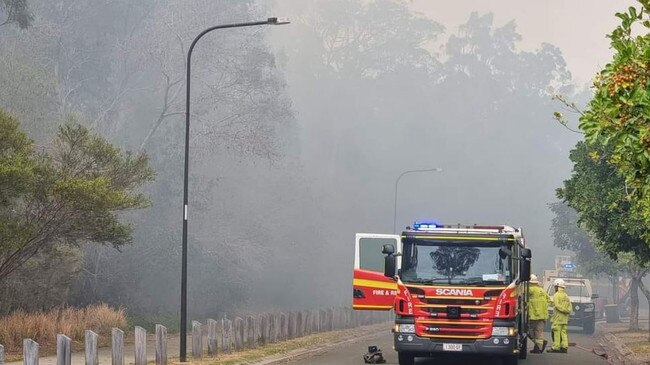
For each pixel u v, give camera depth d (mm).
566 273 61375
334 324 46906
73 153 32312
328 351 33781
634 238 28406
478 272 24922
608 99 14555
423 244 25328
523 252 24984
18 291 38562
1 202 29750
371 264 31984
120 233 32406
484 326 24750
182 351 27266
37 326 30984
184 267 27719
